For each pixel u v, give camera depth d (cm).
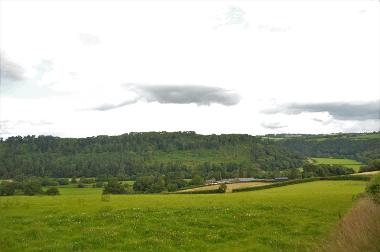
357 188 8481
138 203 5022
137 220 3422
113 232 2983
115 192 13925
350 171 15000
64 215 3744
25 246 2659
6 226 3294
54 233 3023
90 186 17075
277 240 2761
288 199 5506
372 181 2908
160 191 14325
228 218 3575
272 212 3894
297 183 11112
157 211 3950
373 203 2452
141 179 15325
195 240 2822
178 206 4469
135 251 2545
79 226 3241
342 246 1605
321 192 7562
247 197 6216
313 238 2794
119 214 3719
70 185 17800
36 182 14062
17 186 14075
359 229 1698
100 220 3466
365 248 1525
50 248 2589
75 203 5056
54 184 17512
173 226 3225
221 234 2997
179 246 2672
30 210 4228
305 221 3478
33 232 3042
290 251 2439
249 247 2620
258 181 13812
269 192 8800
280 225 3328
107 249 2592
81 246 2642
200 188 12669
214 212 3862
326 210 4084
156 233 2986
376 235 1591
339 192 7269
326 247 1730
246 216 3622
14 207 4506
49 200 5653
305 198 5622
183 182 15750
